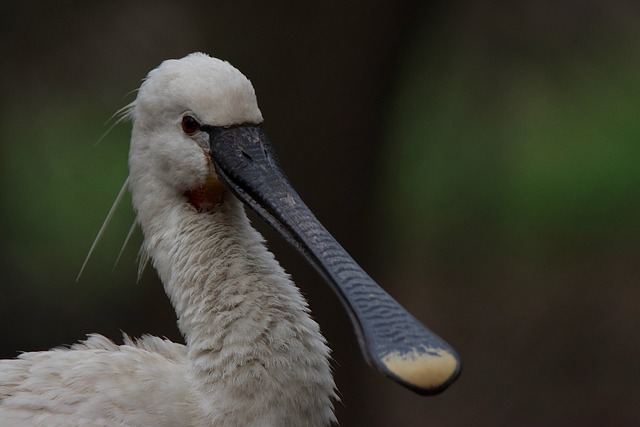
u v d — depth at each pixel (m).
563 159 23.28
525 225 22.81
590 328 20.38
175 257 6.83
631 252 22.11
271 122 12.88
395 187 18.36
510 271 21.78
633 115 22.22
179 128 6.81
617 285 21.33
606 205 22.94
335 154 13.12
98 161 16.78
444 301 20.95
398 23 13.04
